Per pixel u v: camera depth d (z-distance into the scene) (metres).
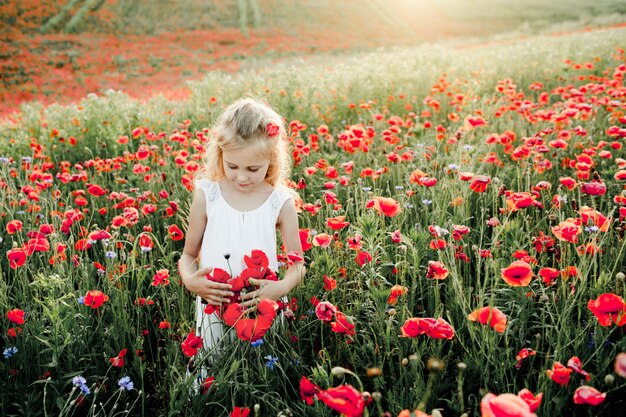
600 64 8.38
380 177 3.21
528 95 7.21
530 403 1.12
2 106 12.77
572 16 37.53
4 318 1.98
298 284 1.97
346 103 6.31
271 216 1.92
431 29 35.47
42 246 2.01
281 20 32.56
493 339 1.61
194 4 32.28
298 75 7.48
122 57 22.27
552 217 2.41
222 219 1.89
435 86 5.79
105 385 1.80
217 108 6.08
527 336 1.95
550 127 4.33
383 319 1.75
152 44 25.31
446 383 1.65
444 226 2.47
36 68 19.14
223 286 1.61
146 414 1.80
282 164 1.97
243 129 1.67
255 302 1.49
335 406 0.98
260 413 1.64
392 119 4.18
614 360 1.61
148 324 2.19
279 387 1.72
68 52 22.14
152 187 3.50
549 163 3.10
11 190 3.22
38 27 25.06
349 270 2.23
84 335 1.92
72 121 5.77
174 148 4.78
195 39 26.98
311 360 1.89
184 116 6.58
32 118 6.32
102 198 3.55
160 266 2.61
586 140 3.74
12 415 1.66
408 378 1.61
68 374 1.67
